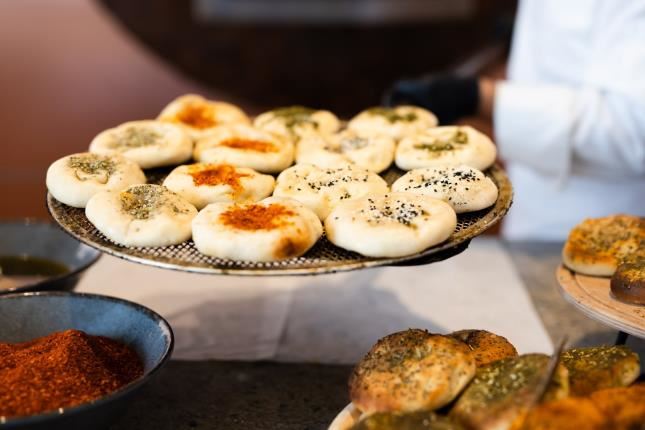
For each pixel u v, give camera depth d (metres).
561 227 1.35
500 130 1.19
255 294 1.06
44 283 0.87
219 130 0.93
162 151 0.88
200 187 0.81
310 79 2.71
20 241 1.00
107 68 2.59
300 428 0.80
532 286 1.07
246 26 2.61
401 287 1.08
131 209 0.77
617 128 1.15
